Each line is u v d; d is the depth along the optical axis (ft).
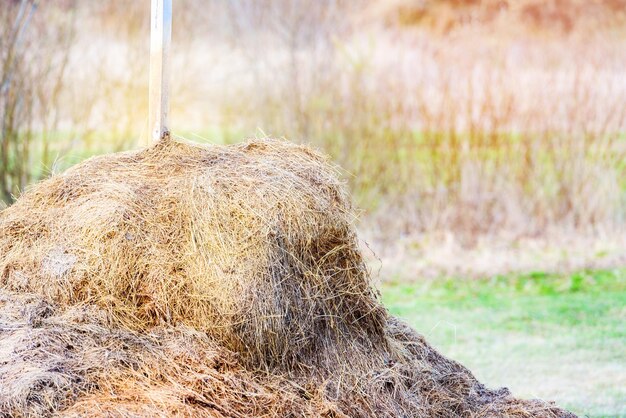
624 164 59.57
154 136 23.57
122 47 63.77
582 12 71.31
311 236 20.51
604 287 50.29
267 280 19.47
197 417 17.35
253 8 63.46
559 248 57.06
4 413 16.39
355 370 20.94
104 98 62.34
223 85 65.10
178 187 20.89
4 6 57.36
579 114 59.47
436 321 43.68
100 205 20.76
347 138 60.13
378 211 59.62
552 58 61.93
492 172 59.77
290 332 19.90
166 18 23.29
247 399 18.52
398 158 60.23
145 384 17.94
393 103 60.49
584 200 59.21
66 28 61.87
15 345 18.01
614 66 60.49
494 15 76.43
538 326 42.75
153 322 19.67
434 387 22.53
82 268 19.97
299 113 60.80
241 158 22.16
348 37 65.36
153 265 19.86
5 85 56.54
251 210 19.90
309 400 19.45
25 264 20.49
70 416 16.58
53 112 60.03
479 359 37.09
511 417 22.16
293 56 61.72
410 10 77.00
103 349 18.49
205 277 19.56
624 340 40.27
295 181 21.11
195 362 18.71
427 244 57.77
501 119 59.82
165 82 23.39
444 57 62.44
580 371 35.27
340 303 21.30
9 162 57.77
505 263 54.44
